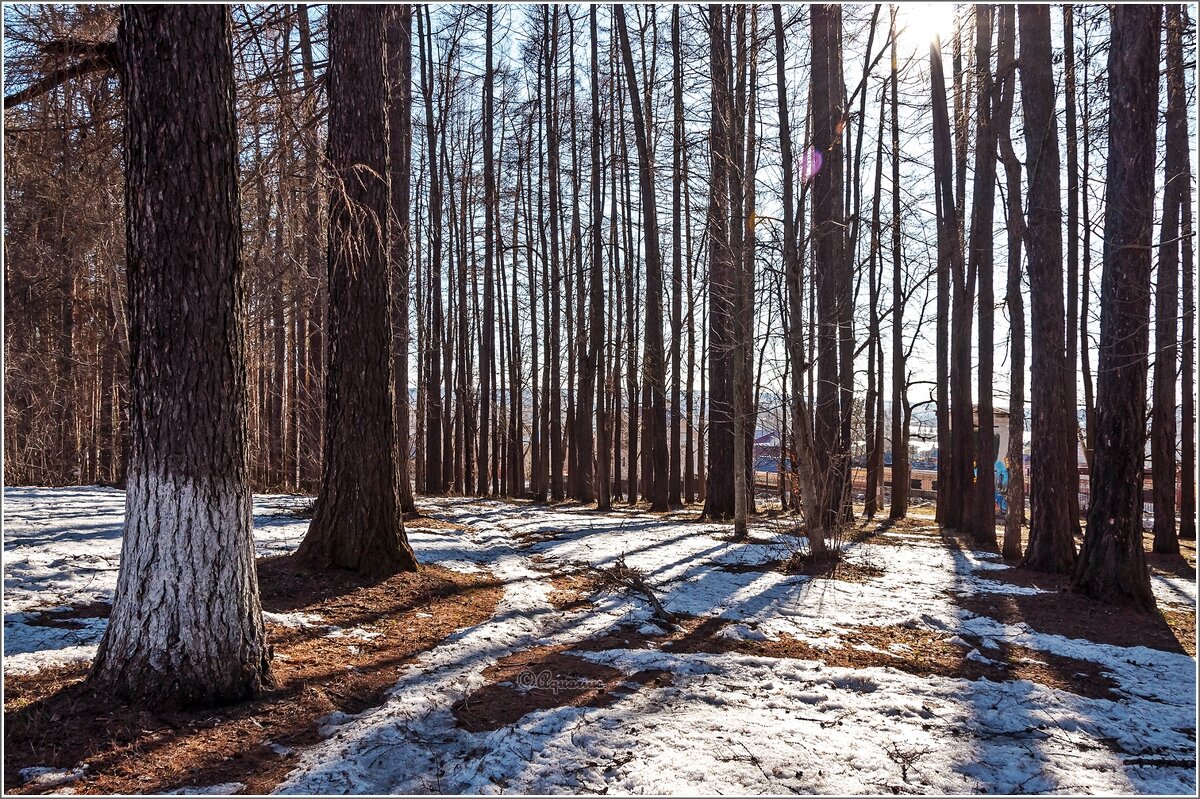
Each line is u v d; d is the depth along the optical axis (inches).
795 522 578.9
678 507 825.5
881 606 301.6
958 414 609.6
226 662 164.7
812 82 516.4
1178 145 537.0
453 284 1022.4
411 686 182.7
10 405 674.2
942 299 665.0
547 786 133.6
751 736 158.7
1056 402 400.5
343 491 300.5
